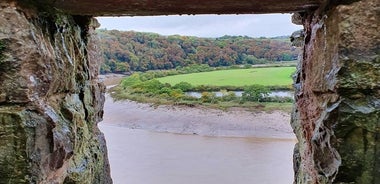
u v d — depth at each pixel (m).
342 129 2.38
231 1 2.64
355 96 2.37
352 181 2.41
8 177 2.38
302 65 3.71
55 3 2.69
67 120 3.02
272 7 2.85
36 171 2.46
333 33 2.51
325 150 2.67
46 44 2.69
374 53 2.36
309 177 3.44
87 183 3.67
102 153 4.58
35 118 2.45
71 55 3.27
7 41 2.38
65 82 3.02
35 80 2.49
